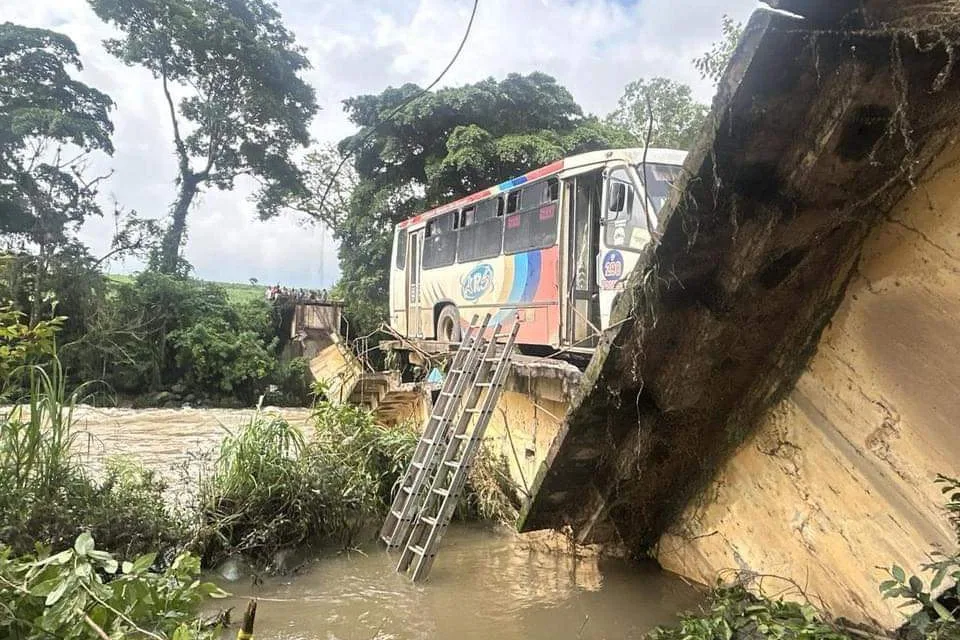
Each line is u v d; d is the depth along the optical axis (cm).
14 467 569
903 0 313
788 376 476
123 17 2500
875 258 417
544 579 602
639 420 529
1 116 2091
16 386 608
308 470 706
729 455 528
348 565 645
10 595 310
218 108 2602
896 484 393
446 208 1225
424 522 638
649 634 443
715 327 466
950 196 373
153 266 2503
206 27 2508
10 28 2227
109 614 313
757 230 419
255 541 638
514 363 775
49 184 2172
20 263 1833
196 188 2750
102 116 2359
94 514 568
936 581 322
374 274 2252
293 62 2772
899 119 364
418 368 1255
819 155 378
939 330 376
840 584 424
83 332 2041
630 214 730
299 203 2736
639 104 1634
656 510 601
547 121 2078
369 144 2114
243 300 2803
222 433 1497
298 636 487
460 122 2028
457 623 509
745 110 368
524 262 923
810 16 329
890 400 401
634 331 470
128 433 1502
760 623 392
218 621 440
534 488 579
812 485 451
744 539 509
